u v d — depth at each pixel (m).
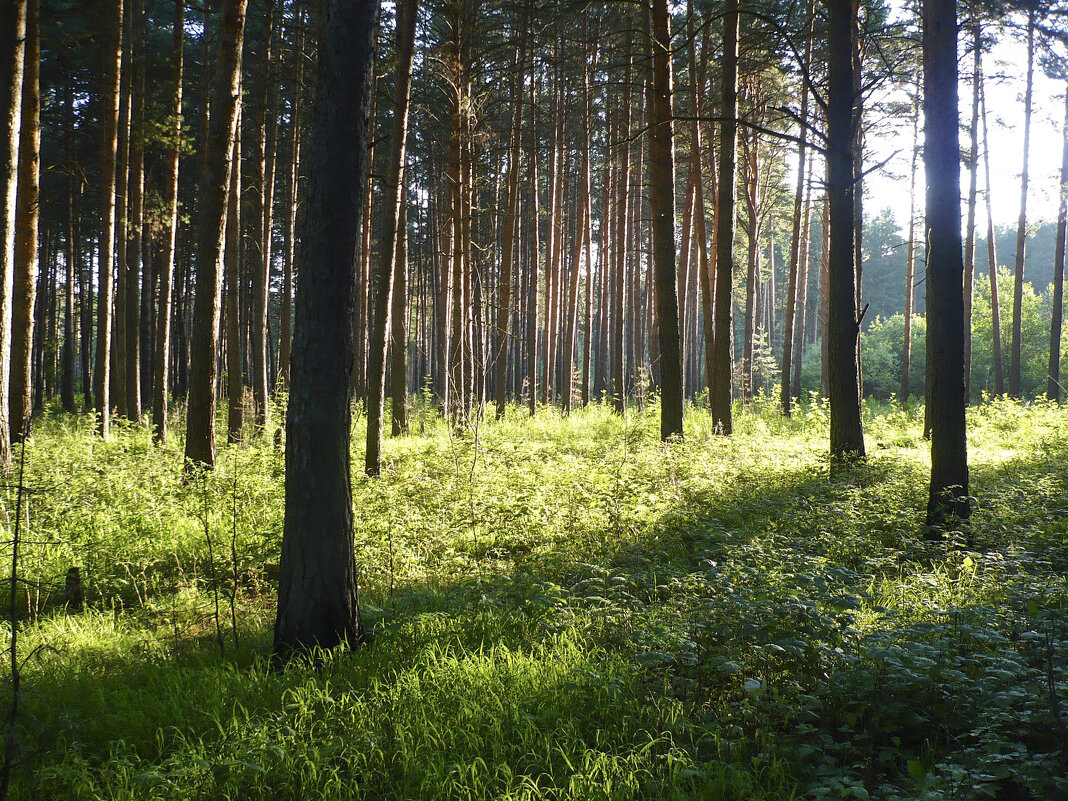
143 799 4.13
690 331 43.28
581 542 9.60
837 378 13.76
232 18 12.70
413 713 4.93
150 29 26.39
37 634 6.85
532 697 5.12
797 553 7.61
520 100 25.14
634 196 32.53
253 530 9.49
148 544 9.55
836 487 11.41
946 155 9.59
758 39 20.28
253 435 19.55
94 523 10.14
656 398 23.47
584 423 23.48
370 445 14.19
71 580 7.96
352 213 6.14
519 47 22.78
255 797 4.19
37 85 13.52
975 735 4.38
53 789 4.25
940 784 3.85
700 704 5.18
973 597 6.68
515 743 4.66
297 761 4.41
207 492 11.19
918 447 17.88
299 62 22.23
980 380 39.66
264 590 8.61
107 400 19.31
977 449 16.89
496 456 15.59
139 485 11.90
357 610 6.32
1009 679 4.66
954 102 9.61
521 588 7.64
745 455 14.97
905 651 4.93
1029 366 36.88
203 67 22.58
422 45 23.20
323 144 6.06
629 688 5.29
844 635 5.63
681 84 26.59
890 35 21.42
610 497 10.81
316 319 6.07
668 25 16.11
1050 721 4.30
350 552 6.25
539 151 29.28
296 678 5.50
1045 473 12.25
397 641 6.25
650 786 4.13
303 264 6.12
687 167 30.75
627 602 6.92
